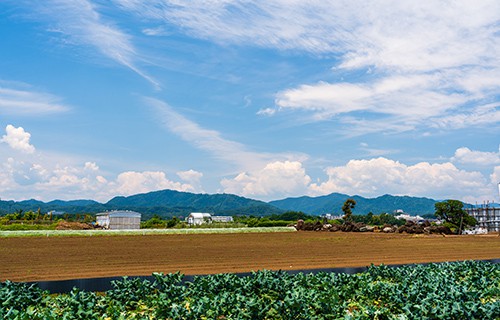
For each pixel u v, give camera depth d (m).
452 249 36.78
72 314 12.57
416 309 13.41
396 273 20.70
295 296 13.75
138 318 12.73
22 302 14.31
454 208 67.12
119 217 78.94
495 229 77.69
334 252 33.72
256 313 12.97
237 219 110.62
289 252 33.41
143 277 22.08
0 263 26.89
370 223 99.56
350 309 15.10
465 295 15.32
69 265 26.39
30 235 44.47
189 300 15.12
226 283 16.91
